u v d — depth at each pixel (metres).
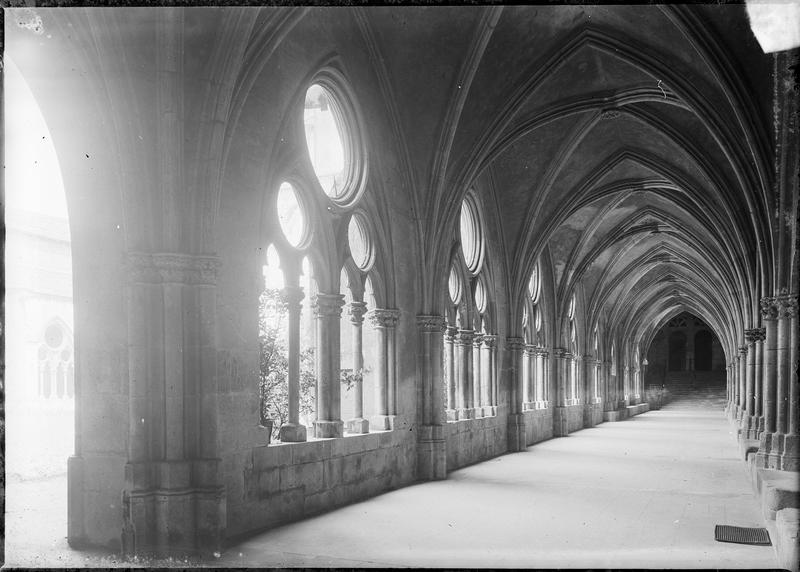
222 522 9.56
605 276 37.59
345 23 13.99
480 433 21.20
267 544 9.79
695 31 13.33
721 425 39.31
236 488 10.34
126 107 9.38
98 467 9.69
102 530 9.59
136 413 9.37
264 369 14.48
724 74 13.62
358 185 14.56
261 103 11.38
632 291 46.72
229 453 10.23
